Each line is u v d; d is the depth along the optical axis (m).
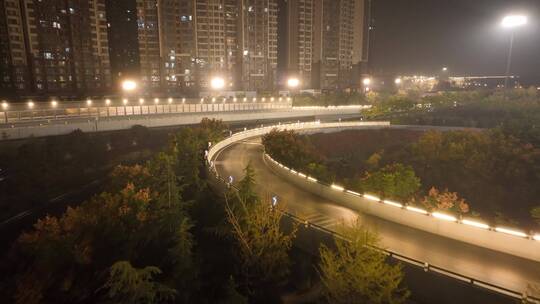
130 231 23.52
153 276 19.28
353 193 29.86
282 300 18.05
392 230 24.28
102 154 62.41
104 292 18.33
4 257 31.05
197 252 21.89
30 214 46.09
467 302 15.29
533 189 45.47
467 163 51.00
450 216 23.39
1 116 58.91
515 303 14.25
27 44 112.62
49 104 70.19
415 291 16.62
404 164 56.25
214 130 63.06
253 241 19.55
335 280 15.03
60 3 117.69
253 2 163.38
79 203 49.69
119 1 176.88
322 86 193.88
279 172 42.56
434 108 109.00
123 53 180.12
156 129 74.56
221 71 163.00
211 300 17.89
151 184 34.81
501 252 20.88
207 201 29.69
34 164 52.75
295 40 186.00
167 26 154.25
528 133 57.97
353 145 73.94
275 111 95.50
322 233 20.12
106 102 79.19
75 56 123.75
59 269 19.92
